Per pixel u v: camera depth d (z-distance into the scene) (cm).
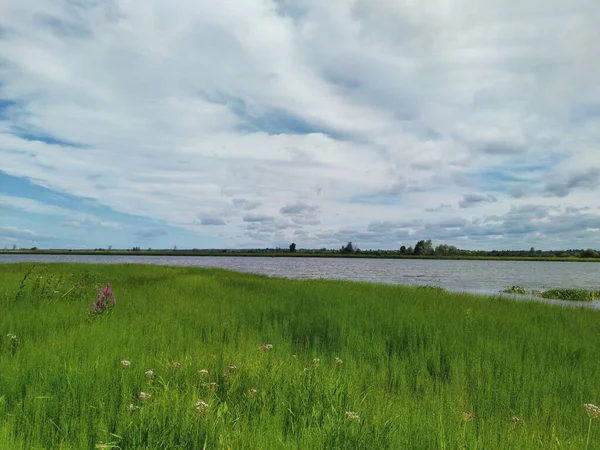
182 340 646
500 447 320
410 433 329
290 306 1070
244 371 487
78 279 1516
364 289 1694
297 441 314
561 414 430
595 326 1019
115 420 339
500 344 706
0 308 866
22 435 289
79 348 552
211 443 306
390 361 619
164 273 2330
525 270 7438
